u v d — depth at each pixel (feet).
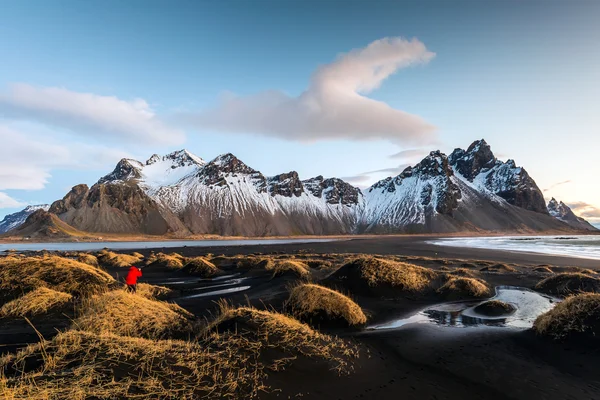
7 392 15.33
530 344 31.86
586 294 35.73
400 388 21.76
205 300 54.08
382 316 44.55
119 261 126.62
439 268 101.24
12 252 223.92
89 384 16.92
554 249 224.94
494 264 104.68
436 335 34.96
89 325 28.81
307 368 22.99
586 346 29.45
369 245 303.48
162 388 17.61
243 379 20.06
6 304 40.75
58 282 48.78
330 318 39.83
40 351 20.66
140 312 32.91
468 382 23.38
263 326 27.84
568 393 22.04
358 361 25.93
